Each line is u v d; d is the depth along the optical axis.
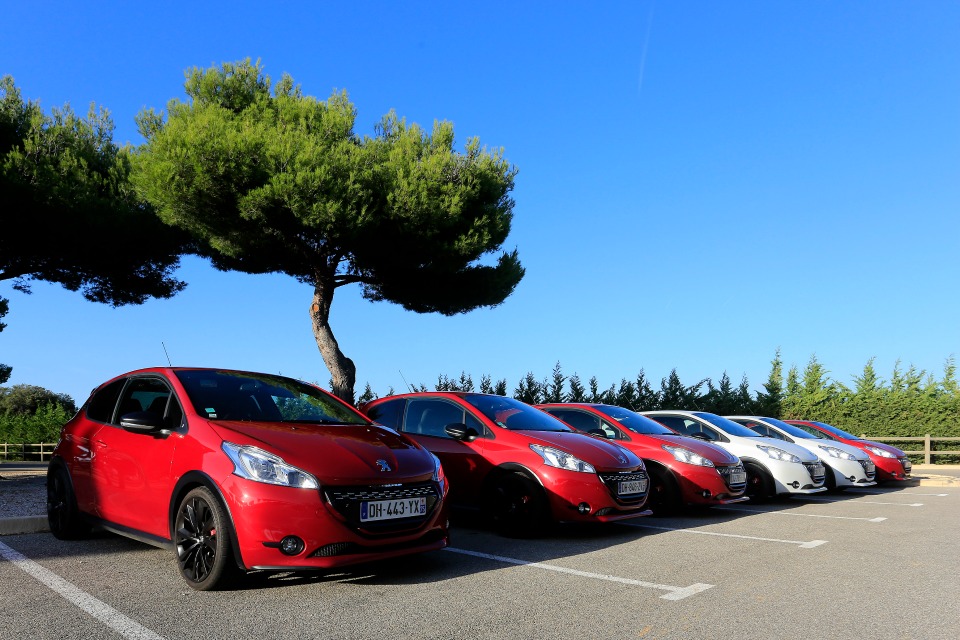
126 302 15.91
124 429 5.62
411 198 12.91
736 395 21.88
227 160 12.08
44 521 6.77
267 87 14.48
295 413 5.64
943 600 4.56
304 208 12.11
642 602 4.43
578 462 6.78
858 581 5.09
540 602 4.40
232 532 4.34
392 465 4.82
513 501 6.89
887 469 14.04
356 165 12.79
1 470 16.41
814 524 8.10
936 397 20.84
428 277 14.87
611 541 6.73
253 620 3.93
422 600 4.40
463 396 8.00
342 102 14.37
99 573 5.00
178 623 3.88
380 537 4.55
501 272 15.60
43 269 14.21
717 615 4.17
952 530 7.67
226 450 4.58
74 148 13.56
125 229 13.39
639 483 7.14
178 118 12.80
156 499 4.97
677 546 6.48
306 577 4.93
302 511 4.30
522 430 7.37
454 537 6.85
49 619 3.93
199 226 13.10
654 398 21.48
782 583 5.00
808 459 10.65
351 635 3.71
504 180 15.15
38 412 36.59
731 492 8.66
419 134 14.67
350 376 14.29
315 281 14.96
